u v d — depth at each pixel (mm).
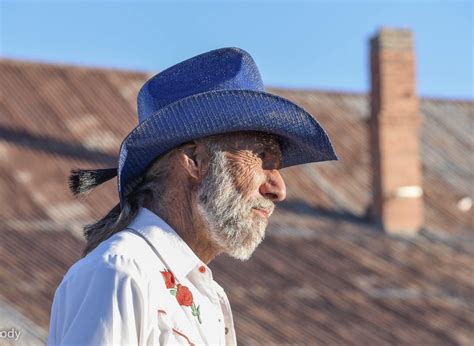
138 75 21172
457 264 17172
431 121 23359
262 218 3756
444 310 14836
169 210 3748
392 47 19859
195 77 3797
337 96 23047
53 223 15062
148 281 3422
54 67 20359
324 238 17047
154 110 3779
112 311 3270
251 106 3695
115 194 16484
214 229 3689
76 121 18984
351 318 13883
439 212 19641
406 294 15188
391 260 16719
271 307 13656
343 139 21422
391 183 18953
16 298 11992
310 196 19078
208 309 3654
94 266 3381
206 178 3711
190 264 3639
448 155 22047
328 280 15109
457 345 13664
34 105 19062
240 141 3750
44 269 13164
